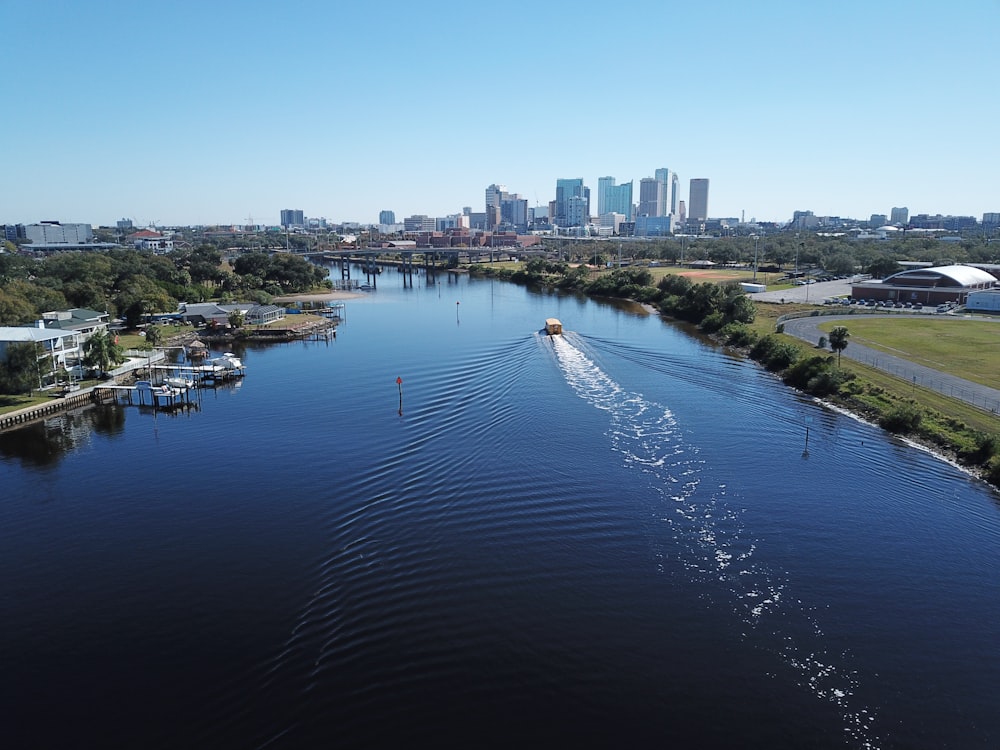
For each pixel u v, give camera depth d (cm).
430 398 9956
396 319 18188
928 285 18312
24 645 4509
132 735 3703
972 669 4212
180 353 14188
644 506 6294
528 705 3875
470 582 5059
